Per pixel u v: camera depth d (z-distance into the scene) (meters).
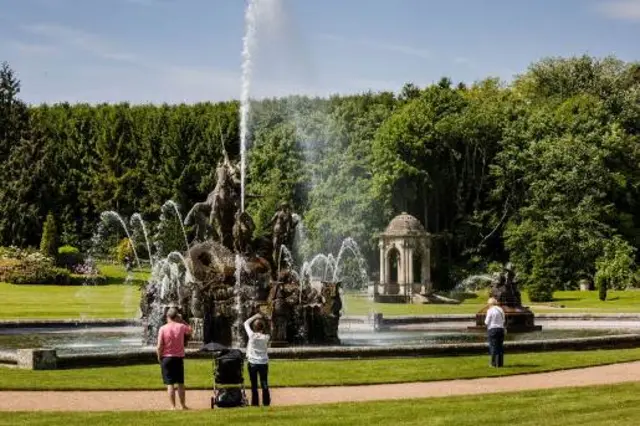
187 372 28.95
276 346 37.75
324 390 25.91
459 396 24.16
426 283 90.69
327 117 109.00
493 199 104.56
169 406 22.98
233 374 22.89
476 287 99.00
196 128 116.00
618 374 29.27
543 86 128.50
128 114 121.62
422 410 21.69
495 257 106.31
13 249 101.94
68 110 125.56
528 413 21.20
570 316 57.28
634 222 105.44
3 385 25.80
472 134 104.00
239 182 41.34
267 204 99.38
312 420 20.31
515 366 31.03
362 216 99.06
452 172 105.88
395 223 91.69
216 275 38.81
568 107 110.00
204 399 24.28
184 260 39.75
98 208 119.12
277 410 21.70
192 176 114.94
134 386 26.05
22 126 121.56
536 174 100.94
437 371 29.67
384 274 91.31
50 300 74.69
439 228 107.25
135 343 41.69
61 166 120.50
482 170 105.31
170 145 115.56
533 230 97.12
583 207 97.25
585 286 93.56
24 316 58.41
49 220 104.38
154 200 115.38
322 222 98.44
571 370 30.47
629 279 92.56
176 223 98.19
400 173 99.19
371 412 21.41
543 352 35.41
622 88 123.25
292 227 42.12
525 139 105.06
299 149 106.56
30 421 20.23
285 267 41.94
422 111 105.06
